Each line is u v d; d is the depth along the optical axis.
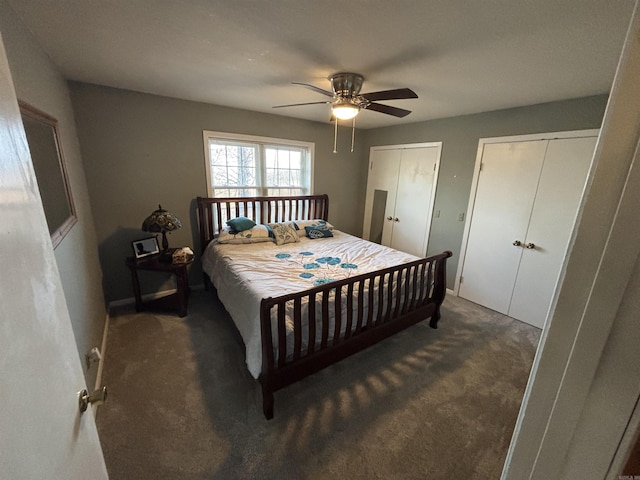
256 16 1.32
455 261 3.49
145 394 1.79
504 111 2.82
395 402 1.79
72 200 1.87
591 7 1.14
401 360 2.22
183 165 3.05
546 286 2.72
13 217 0.49
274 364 1.68
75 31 1.46
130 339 2.37
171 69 2.03
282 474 1.34
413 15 1.27
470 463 1.43
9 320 0.44
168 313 2.81
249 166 3.56
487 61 1.72
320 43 1.57
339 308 1.84
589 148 2.34
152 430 1.54
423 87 2.26
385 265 2.59
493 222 3.06
